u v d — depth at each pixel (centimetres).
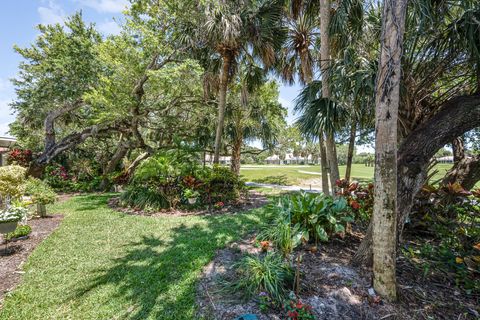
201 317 177
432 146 236
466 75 297
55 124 1100
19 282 234
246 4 606
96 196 743
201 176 595
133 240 346
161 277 238
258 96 927
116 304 199
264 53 623
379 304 188
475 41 237
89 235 368
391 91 182
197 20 629
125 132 983
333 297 195
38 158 862
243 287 208
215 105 920
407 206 251
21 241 340
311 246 292
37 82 825
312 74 599
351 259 257
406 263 252
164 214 510
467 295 206
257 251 294
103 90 654
